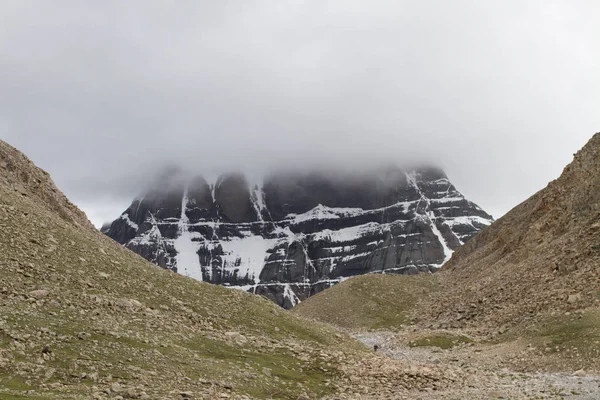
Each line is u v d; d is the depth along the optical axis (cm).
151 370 3083
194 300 5112
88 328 3403
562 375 4444
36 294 3759
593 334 5119
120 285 4709
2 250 4391
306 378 3681
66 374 2762
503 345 5950
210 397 2828
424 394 3509
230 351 3922
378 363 4172
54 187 7400
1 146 6931
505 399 3347
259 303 5622
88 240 5509
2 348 2850
